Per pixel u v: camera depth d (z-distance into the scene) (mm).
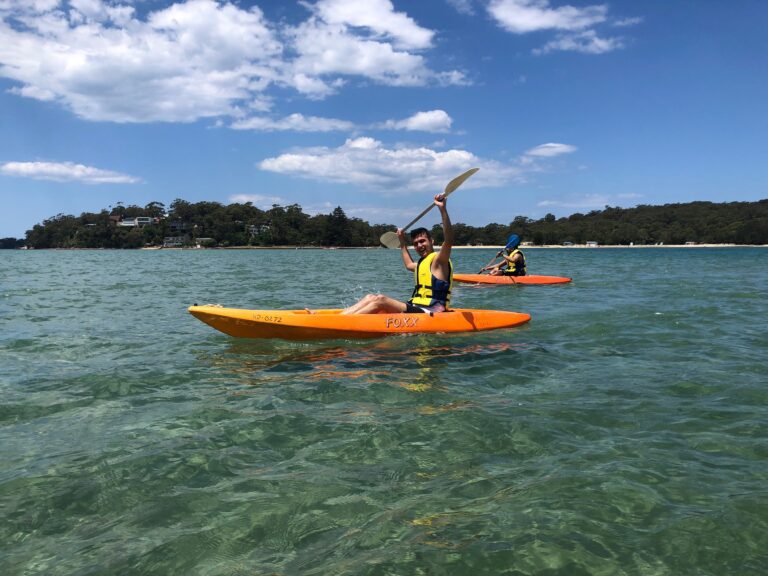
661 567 1917
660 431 3123
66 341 5816
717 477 2547
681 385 4027
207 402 3717
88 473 2650
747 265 27219
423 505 2330
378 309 6051
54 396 3869
